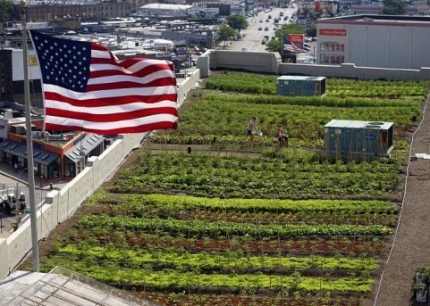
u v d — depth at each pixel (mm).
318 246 45344
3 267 41688
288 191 52688
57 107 37375
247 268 43094
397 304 39594
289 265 43219
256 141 61875
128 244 45906
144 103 38781
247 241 46031
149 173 55688
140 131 38531
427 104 71812
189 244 45844
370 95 74375
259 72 83688
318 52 126125
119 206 50344
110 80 38500
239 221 48562
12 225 105375
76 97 37812
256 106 70625
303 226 47250
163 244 45844
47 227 46875
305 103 71938
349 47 116688
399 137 63125
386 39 111562
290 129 64625
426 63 108562
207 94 74375
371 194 52094
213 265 43312
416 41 108625
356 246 45250
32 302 32938
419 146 61094
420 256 44062
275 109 69625
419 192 52312
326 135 59062
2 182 144250
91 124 37844
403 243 45531
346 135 58688
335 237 46375
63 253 44625
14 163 153375
